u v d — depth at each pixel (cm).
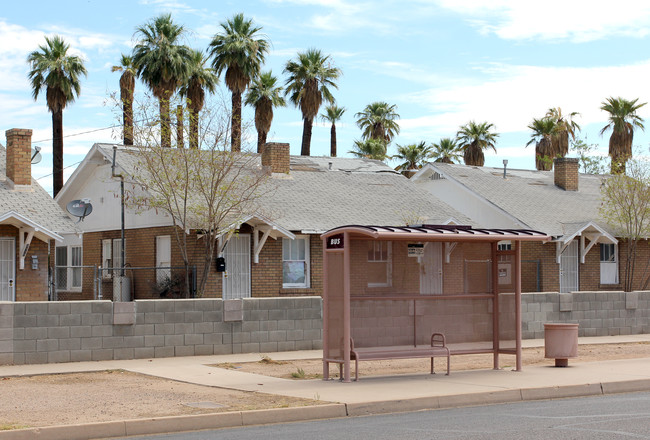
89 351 1716
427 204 3155
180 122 2459
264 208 2698
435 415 1169
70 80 4369
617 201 3300
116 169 2788
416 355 1495
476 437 973
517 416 1143
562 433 997
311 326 1994
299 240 2731
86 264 3080
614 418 1114
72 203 2461
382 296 1495
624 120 5841
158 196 2448
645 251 3459
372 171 3462
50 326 1675
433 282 1562
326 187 3111
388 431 1025
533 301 2348
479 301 1609
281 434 1019
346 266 1436
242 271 2606
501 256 1633
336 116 6262
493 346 1619
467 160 6147
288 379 1486
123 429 1035
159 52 4172
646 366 1683
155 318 1794
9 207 2191
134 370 1588
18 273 2172
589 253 3322
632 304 2505
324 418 1162
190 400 1245
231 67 4441
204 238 2455
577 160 3816
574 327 1684
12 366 1623
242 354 1889
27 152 2319
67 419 1084
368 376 1530
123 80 4431
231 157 2408
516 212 3347
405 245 1534
